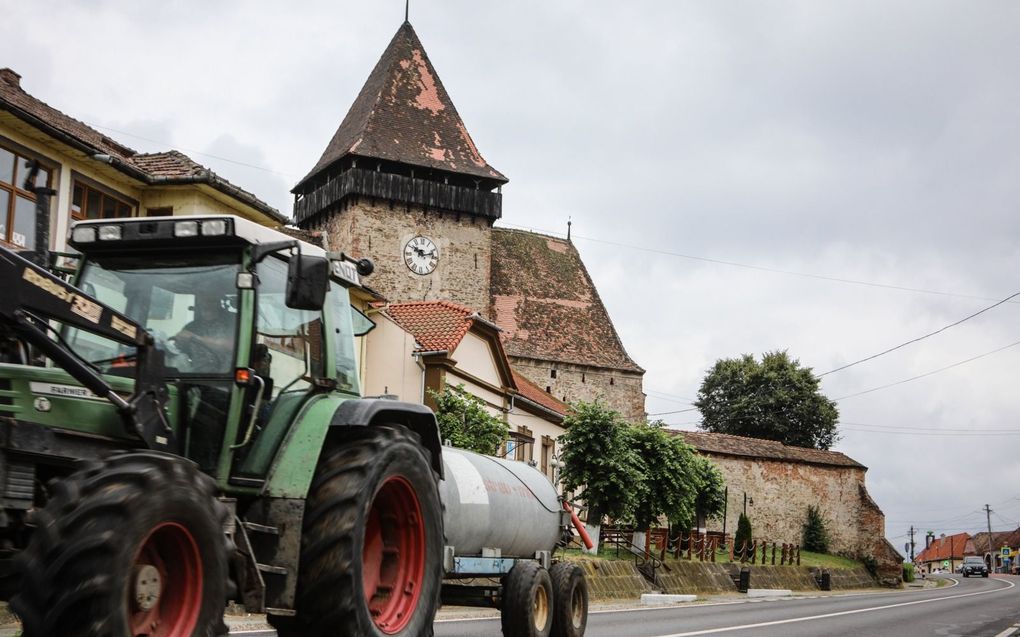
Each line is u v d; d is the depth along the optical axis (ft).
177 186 69.21
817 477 198.59
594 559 98.84
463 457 33.65
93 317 18.84
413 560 24.29
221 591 17.81
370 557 23.80
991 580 256.32
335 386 24.58
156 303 22.33
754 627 52.70
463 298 179.63
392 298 173.88
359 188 172.45
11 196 58.85
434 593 24.52
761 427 250.16
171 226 22.24
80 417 19.13
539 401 131.64
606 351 207.51
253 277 21.79
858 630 53.31
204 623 17.34
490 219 183.83
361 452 22.72
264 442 22.31
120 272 22.77
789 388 249.96
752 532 179.32
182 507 16.98
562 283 214.28
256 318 22.08
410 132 182.70
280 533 21.52
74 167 63.67
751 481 189.37
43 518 15.76
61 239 62.54
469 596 33.53
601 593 92.43
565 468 108.47
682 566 122.42
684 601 95.86
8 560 17.89
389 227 175.73
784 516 193.06
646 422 120.16
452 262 179.63
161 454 17.61
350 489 21.86
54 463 18.49
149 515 16.28
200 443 21.35
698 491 131.23
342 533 21.36
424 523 24.43
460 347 102.99
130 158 73.41
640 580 105.60
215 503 17.95
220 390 21.52
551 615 34.78
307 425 22.85
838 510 200.64
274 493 21.85
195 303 22.15
